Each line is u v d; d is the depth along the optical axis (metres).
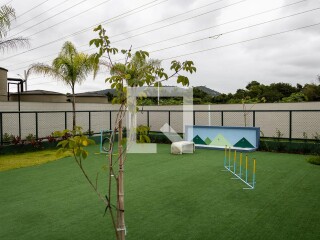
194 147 12.66
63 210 5.28
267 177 7.77
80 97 22.66
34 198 6.03
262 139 13.84
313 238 4.05
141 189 6.66
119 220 2.69
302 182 7.21
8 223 4.69
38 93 19.08
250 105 16.84
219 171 8.62
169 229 4.38
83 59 15.79
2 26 10.82
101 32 2.79
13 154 12.14
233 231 4.30
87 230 4.39
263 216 4.91
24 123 15.32
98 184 7.16
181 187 6.82
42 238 4.12
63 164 9.92
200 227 4.45
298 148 11.88
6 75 18.23
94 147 14.23
